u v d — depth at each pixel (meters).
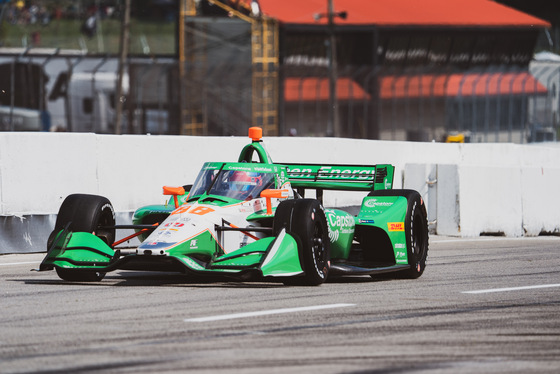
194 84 98.38
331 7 103.12
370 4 121.44
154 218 25.64
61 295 21.09
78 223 23.22
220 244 22.66
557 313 19.48
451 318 18.62
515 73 112.88
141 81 97.19
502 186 42.94
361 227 25.78
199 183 24.31
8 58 108.50
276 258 21.84
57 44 178.00
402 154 45.28
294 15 110.94
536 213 44.34
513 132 107.56
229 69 102.38
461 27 121.62
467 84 107.50
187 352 14.96
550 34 141.75
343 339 16.19
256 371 13.71
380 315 18.78
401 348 15.55
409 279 25.84
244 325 17.36
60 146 32.50
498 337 16.69
